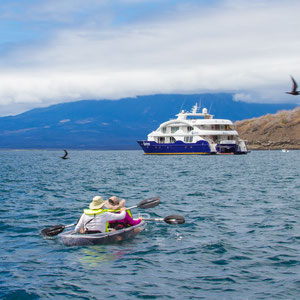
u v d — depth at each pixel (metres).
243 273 10.53
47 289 9.62
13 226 16.14
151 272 10.72
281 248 12.66
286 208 19.86
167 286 9.76
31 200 23.28
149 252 12.51
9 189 29.14
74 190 28.56
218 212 18.95
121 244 13.43
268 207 20.25
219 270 10.80
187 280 10.12
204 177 40.25
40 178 39.53
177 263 11.43
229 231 15.02
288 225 15.82
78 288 9.67
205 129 103.31
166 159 88.94
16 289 9.59
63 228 14.47
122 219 14.38
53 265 11.35
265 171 49.12
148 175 43.38
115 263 11.49
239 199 23.31
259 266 11.05
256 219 17.12
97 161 88.25
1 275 10.55
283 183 33.12
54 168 59.06
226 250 12.55
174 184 32.81
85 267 11.17
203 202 22.23
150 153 108.88
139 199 23.91
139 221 15.37
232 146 103.25
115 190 28.47
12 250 12.80
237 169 53.59
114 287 9.73
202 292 9.37
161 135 106.31
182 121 103.81
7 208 20.39
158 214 18.70
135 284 9.90
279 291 9.31
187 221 16.91
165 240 13.88
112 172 48.72
